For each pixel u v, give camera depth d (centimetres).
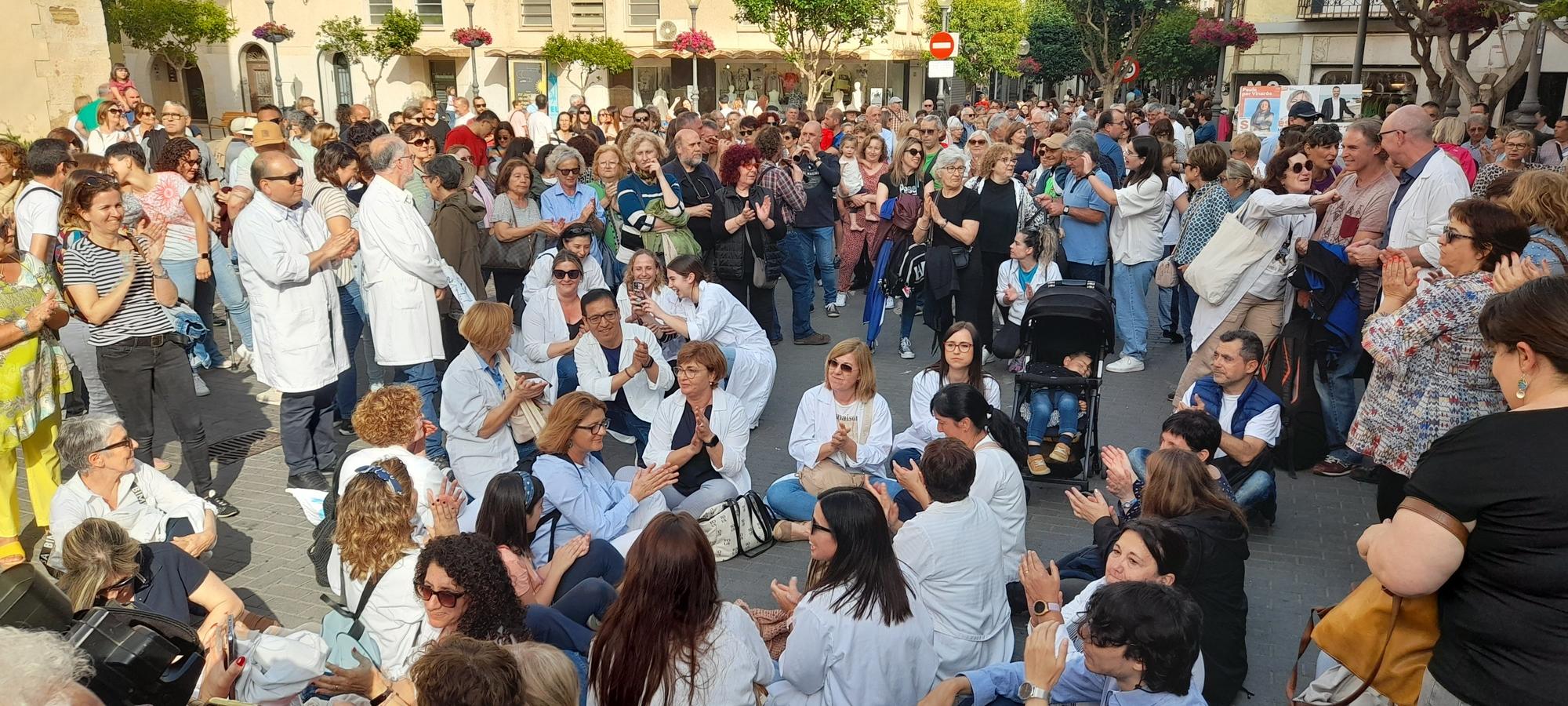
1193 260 761
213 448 774
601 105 3472
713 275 995
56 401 604
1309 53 3098
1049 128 1620
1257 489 612
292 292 662
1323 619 328
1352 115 1655
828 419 647
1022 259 904
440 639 367
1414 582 279
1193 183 841
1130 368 957
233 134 1238
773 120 1341
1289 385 702
